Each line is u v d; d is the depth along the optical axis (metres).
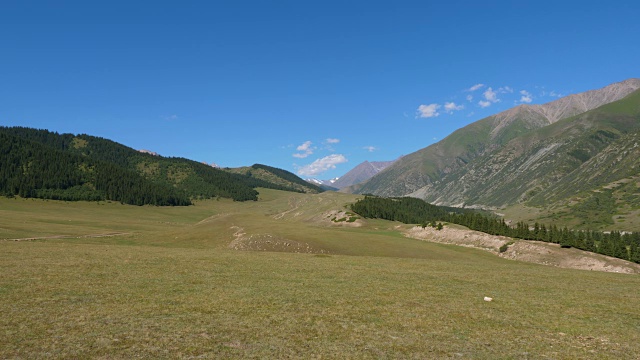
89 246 62.78
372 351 18.48
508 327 23.45
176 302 26.33
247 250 75.75
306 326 22.06
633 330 23.72
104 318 21.95
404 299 30.25
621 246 112.56
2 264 37.78
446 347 19.45
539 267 67.44
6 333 18.83
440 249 98.50
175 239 95.94
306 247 82.62
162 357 16.73
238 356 17.17
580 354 19.20
